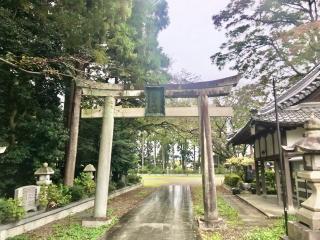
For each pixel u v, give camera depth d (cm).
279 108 1206
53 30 1132
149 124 1911
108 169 992
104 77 1472
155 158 5784
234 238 764
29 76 1238
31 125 1249
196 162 5441
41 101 1395
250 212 1176
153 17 1759
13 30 1033
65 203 1141
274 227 865
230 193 1964
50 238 781
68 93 1452
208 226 884
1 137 1212
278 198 1329
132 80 1605
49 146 1295
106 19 1179
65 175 1355
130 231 870
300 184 1209
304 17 2169
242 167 2547
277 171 1338
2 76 1222
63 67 1159
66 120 1518
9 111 1311
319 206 511
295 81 2214
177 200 1619
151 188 2452
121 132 1833
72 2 1095
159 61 1814
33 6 1097
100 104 1463
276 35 2134
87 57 1166
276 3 2116
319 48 1908
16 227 819
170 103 2205
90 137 1753
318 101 1219
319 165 534
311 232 495
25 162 1323
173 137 2370
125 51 1423
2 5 1084
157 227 923
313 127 568
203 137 948
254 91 2431
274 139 1308
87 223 938
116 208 1335
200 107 970
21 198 874
